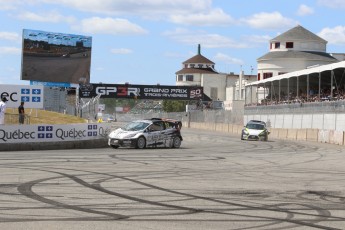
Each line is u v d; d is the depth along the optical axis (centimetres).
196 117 8656
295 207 1078
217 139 4369
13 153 2298
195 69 13075
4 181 1340
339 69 5316
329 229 865
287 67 8850
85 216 922
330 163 2189
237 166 1947
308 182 1514
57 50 4634
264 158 2378
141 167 1789
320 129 4791
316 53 9019
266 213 1001
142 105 13212
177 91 9062
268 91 7806
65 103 5516
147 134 2883
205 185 1380
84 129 2884
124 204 1055
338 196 1247
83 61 4753
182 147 3119
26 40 4506
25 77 4522
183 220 909
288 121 5856
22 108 3042
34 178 1409
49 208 989
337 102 4638
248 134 4353
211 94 11538
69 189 1232
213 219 927
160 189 1278
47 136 2689
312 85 6869
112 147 2945
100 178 1449
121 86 8806
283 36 9131
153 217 930
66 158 2055
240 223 897
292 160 2308
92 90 8694
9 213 933
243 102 9012
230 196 1202
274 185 1425
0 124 2547
